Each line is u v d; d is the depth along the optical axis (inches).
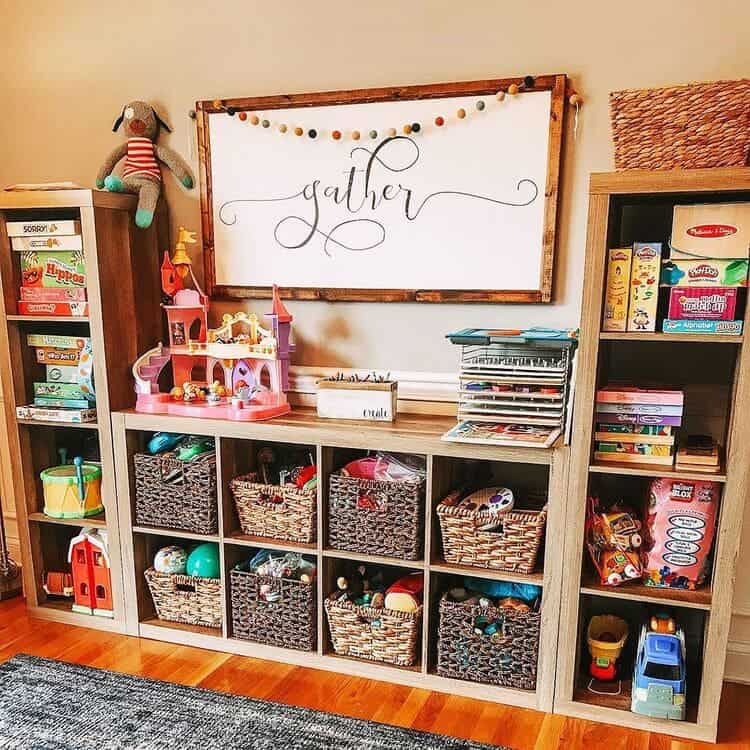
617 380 83.2
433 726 76.3
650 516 75.4
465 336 78.7
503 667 80.5
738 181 65.4
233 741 73.7
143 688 83.3
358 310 94.9
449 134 86.1
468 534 80.1
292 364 99.6
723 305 68.2
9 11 105.0
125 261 94.7
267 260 97.3
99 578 98.3
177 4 96.4
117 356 94.0
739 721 78.0
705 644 73.8
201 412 89.4
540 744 73.4
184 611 95.0
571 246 84.4
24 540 100.8
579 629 79.4
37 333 101.6
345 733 74.9
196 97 97.8
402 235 90.3
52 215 99.5
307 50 91.6
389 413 87.7
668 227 80.7
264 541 88.5
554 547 76.4
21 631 98.1
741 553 84.0
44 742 73.7
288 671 87.4
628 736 74.9
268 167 94.9
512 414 79.7
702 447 74.3
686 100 65.5
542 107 81.7
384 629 84.3
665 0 77.0
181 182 100.1
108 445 93.9
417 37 86.4
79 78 103.4
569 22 80.4
